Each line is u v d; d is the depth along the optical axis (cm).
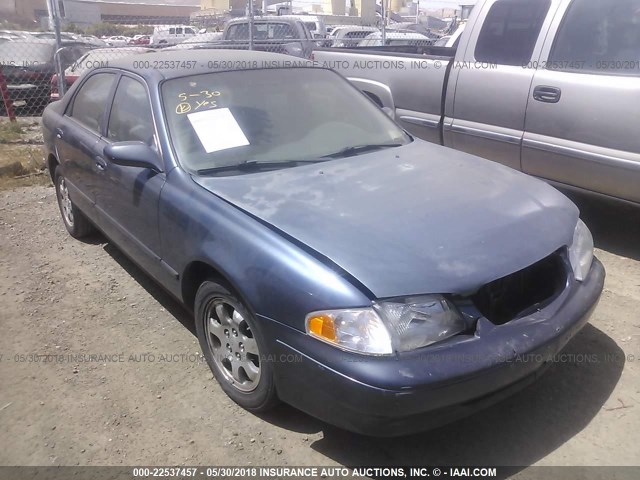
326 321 244
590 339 355
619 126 438
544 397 309
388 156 364
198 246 300
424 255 259
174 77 372
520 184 335
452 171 344
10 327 388
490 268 259
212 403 312
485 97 521
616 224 527
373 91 620
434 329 243
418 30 1642
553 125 477
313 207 293
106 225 421
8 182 696
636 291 411
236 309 288
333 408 250
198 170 330
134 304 412
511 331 255
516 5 505
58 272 463
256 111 369
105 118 417
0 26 1789
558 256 290
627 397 308
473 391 243
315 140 366
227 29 1226
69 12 1474
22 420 305
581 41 464
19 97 1249
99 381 332
